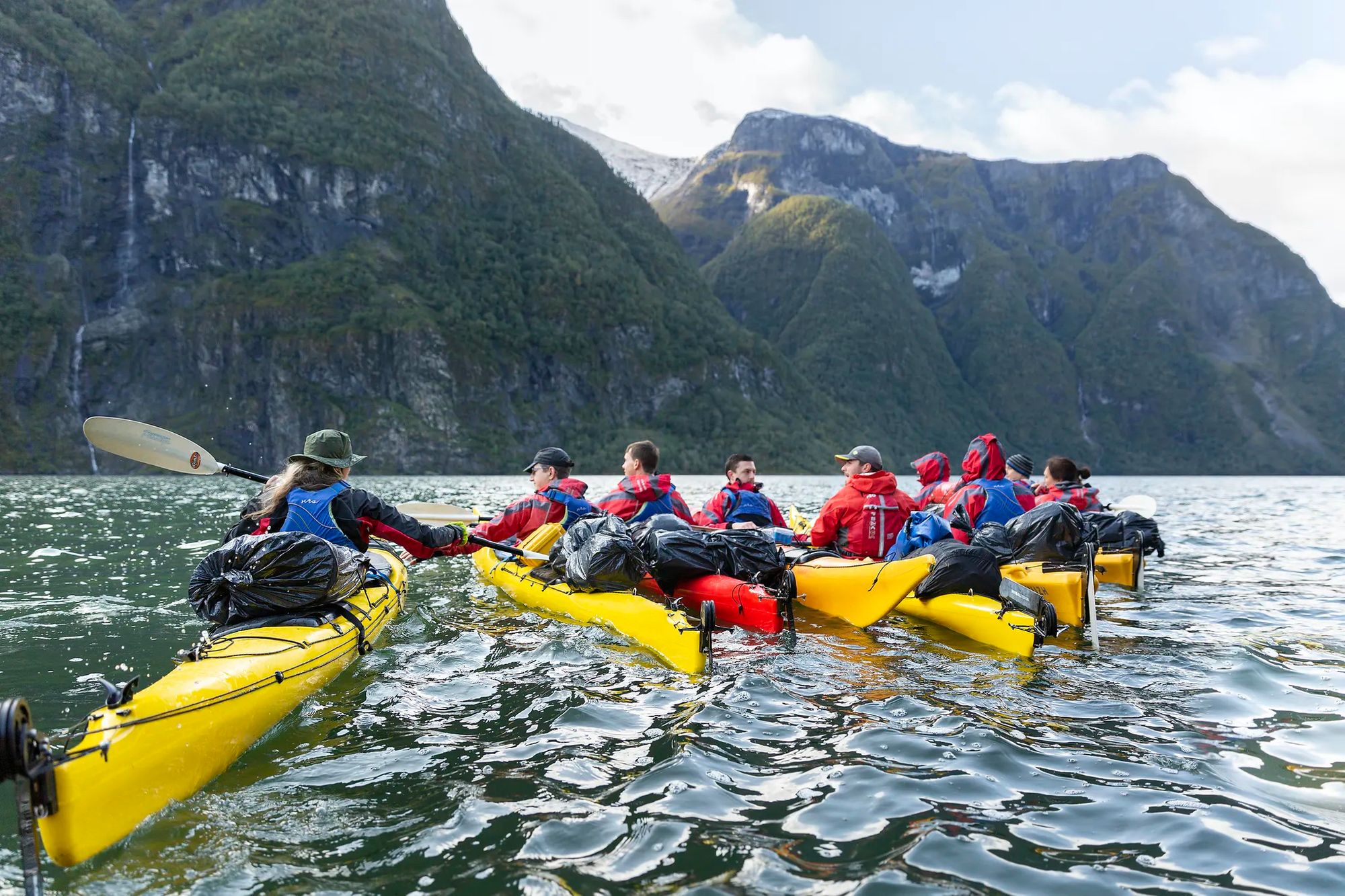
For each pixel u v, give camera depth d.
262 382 99.88
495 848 2.97
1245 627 6.97
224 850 2.94
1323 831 3.17
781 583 6.14
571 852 2.94
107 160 104.44
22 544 11.57
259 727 4.02
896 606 7.12
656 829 3.12
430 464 100.06
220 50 128.00
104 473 87.44
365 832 3.09
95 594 7.59
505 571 7.93
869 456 7.65
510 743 4.04
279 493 5.35
